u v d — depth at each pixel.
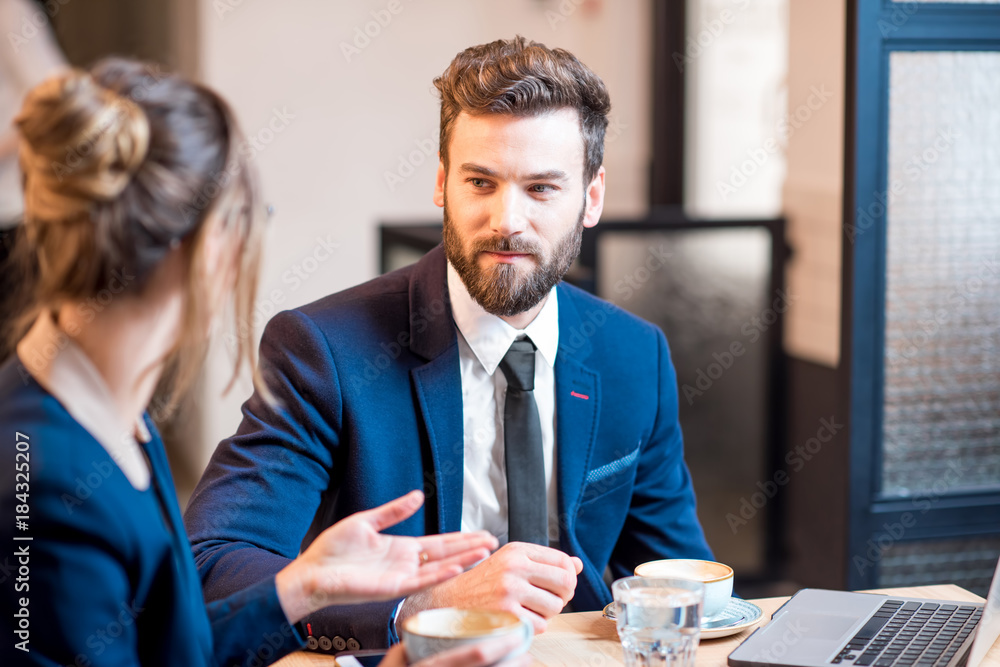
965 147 2.47
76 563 0.75
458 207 1.30
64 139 0.73
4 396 0.78
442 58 4.30
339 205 4.24
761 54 4.03
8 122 3.35
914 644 1.04
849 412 2.44
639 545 1.52
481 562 1.12
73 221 0.74
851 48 2.36
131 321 0.78
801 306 2.95
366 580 0.93
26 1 3.47
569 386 1.43
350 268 4.28
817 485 2.81
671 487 1.54
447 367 1.38
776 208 3.95
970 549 2.54
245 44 4.00
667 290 3.00
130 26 4.18
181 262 0.78
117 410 0.81
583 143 1.32
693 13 4.54
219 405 3.71
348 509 1.36
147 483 0.85
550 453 1.43
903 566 2.50
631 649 0.95
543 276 1.31
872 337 2.43
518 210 1.28
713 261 3.01
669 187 4.70
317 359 1.35
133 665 0.80
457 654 0.78
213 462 1.33
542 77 1.27
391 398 1.37
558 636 1.13
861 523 2.47
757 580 3.03
